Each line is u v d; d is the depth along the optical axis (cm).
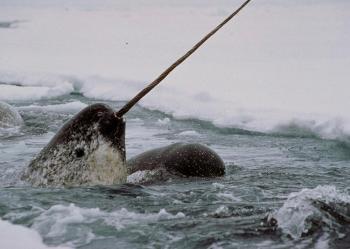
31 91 5291
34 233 1777
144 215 1944
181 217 1920
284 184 2508
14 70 5881
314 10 7938
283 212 1767
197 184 2494
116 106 4722
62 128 2502
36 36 7606
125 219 1895
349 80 4719
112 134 2400
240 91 4616
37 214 1947
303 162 3081
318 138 3653
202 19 7975
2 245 1658
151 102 4700
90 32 7694
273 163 3050
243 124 3950
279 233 1689
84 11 9162
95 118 2411
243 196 2259
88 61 6159
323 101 4184
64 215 1927
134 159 2762
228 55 5938
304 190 1873
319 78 4822
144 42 6919
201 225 1808
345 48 5897
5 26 8350
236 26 7288
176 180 2591
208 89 4744
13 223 1875
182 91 4750
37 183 2464
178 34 7212
